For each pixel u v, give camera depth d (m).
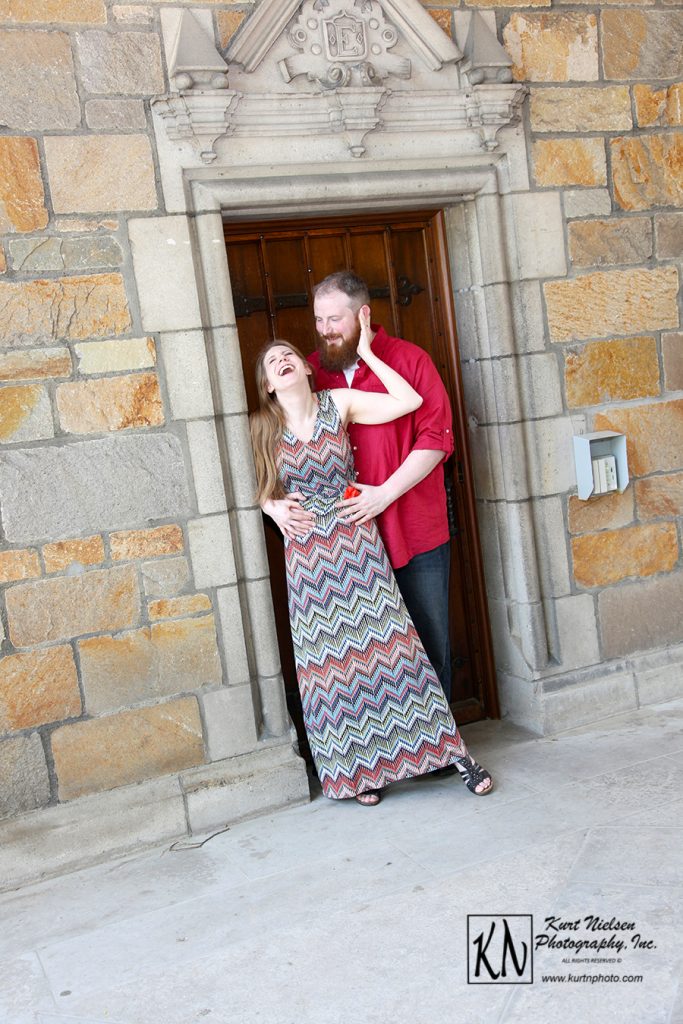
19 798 2.91
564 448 3.61
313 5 3.12
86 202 2.92
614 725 3.61
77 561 2.96
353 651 3.10
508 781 3.20
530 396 3.55
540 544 3.61
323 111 3.15
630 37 3.61
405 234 3.62
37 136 2.86
